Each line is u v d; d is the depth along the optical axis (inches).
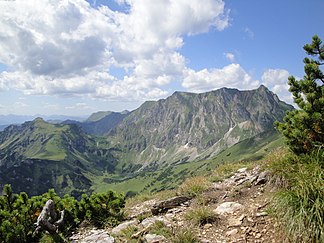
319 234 264.8
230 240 323.0
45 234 440.1
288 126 378.3
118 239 369.7
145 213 502.6
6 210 462.0
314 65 365.1
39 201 487.5
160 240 335.3
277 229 309.6
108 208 511.5
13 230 420.5
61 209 505.4
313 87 360.5
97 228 472.1
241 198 428.5
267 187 423.2
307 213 277.6
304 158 351.3
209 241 326.6
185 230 343.0
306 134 350.9
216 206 427.8
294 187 322.7
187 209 447.2
